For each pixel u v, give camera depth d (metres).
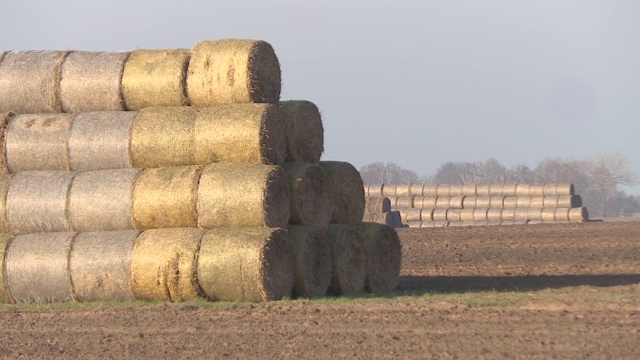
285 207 77.00
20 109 83.06
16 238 79.94
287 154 80.50
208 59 78.31
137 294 76.75
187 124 77.44
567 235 131.00
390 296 80.06
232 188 74.88
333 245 80.56
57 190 79.25
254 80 77.38
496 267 101.12
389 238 85.94
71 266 77.75
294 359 56.00
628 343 56.22
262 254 73.38
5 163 81.44
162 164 78.31
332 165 84.94
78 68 81.56
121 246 76.81
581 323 61.81
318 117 83.38
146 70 79.62
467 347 56.81
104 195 77.88
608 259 104.88
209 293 75.06
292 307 71.50
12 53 84.12
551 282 87.94
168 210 76.31
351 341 59.47
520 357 54.22
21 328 68.56
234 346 59.81
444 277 94.94
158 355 58.81
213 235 75.06
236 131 75.94
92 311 73.50
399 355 55.72
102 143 79.19
